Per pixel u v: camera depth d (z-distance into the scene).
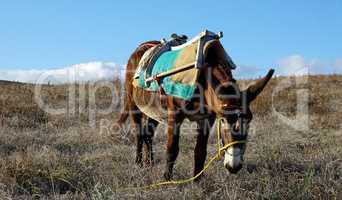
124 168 7.20
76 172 6.76
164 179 6.59
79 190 6.17
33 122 12.79
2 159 6.94
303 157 7.88
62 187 6.44
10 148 9.23
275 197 5.70
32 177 6.45
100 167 7.24
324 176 6.38
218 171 6.77
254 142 9.47
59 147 9.42
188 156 8.11
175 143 6.54
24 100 15.70
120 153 8.55
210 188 6.11
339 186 5.97
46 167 6.82
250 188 6.10
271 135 10.41
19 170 6.45
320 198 5.64
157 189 6.07
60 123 12.62
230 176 6.48
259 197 5.74
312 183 6.05
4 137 9.91
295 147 9.28
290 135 10.43
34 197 5.89
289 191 5.82
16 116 12.88
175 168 7.15
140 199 5.59
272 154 7.70
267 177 6.29
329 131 11.39
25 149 8.86
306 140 9.92
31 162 6.81
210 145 9.59
